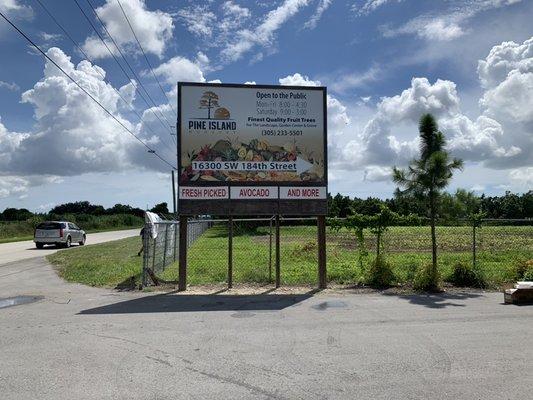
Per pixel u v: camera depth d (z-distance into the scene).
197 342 7.30
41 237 31.92
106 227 78.69
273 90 13.48
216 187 13.14
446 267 16.89
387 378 5.66
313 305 10.48
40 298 11.42
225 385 5.43
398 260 19.61
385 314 9.45
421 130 13.64
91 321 8.83
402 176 13.46
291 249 26.47
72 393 5.18
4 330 8.10
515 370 5.93
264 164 13.33
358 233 14.33
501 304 10.56
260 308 10.14
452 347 6.99
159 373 5.85
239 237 39.03
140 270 16.84
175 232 21.50
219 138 13.21
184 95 13.19
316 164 13.52
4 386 5.40
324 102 13.64
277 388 5.34
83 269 17.27
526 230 44.53
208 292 12.41
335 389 5.30
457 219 13.66
